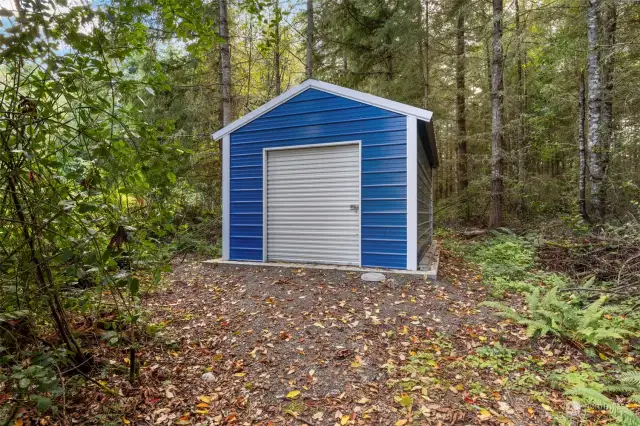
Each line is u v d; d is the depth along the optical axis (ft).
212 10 30.25
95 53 6.80
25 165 6.63
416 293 16.10
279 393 9.51
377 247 19.38
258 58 48.16
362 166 19.62
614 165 28.50
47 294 7.85
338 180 20.31
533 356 11.16
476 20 38.50
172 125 7.71
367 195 19.54
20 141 6.41
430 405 8.80
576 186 31.73
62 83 6.54
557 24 33.06
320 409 8.84
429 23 40.98
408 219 18.66
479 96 46.65
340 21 38.19
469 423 8.18
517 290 16.92
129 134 6.75
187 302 15.89
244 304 15.35
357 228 19.90
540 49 33.73
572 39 29.58
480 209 40.75
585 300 15.40
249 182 22.24
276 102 21.35
